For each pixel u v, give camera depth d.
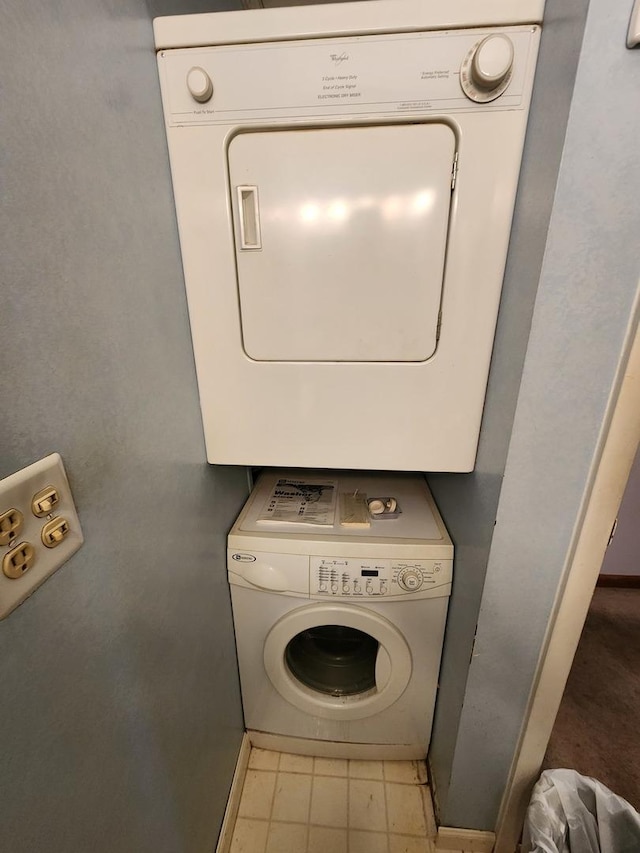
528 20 0.59
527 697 0.88
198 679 0.88
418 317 0.77
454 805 1.04
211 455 0.92
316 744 1.27
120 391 0.57
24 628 0.40
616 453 0.65
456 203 0.69
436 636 1.05
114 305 0.56
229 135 0.69
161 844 0.71
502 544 0.75
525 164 0.65
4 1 0.37
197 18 0.64
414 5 0.60
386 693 1.11
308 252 0.75
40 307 0.42
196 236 0.76
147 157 0.65
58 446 0.45
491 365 0.79
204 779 0.93
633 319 0.58
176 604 0.77
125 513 0.59
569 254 0.57
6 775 0.39
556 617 0.78
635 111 0.50
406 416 0.84
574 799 0.90
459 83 0.63
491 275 0.72
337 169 0.70
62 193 0.45
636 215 0.54
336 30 0.62
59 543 0.44
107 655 0.55
